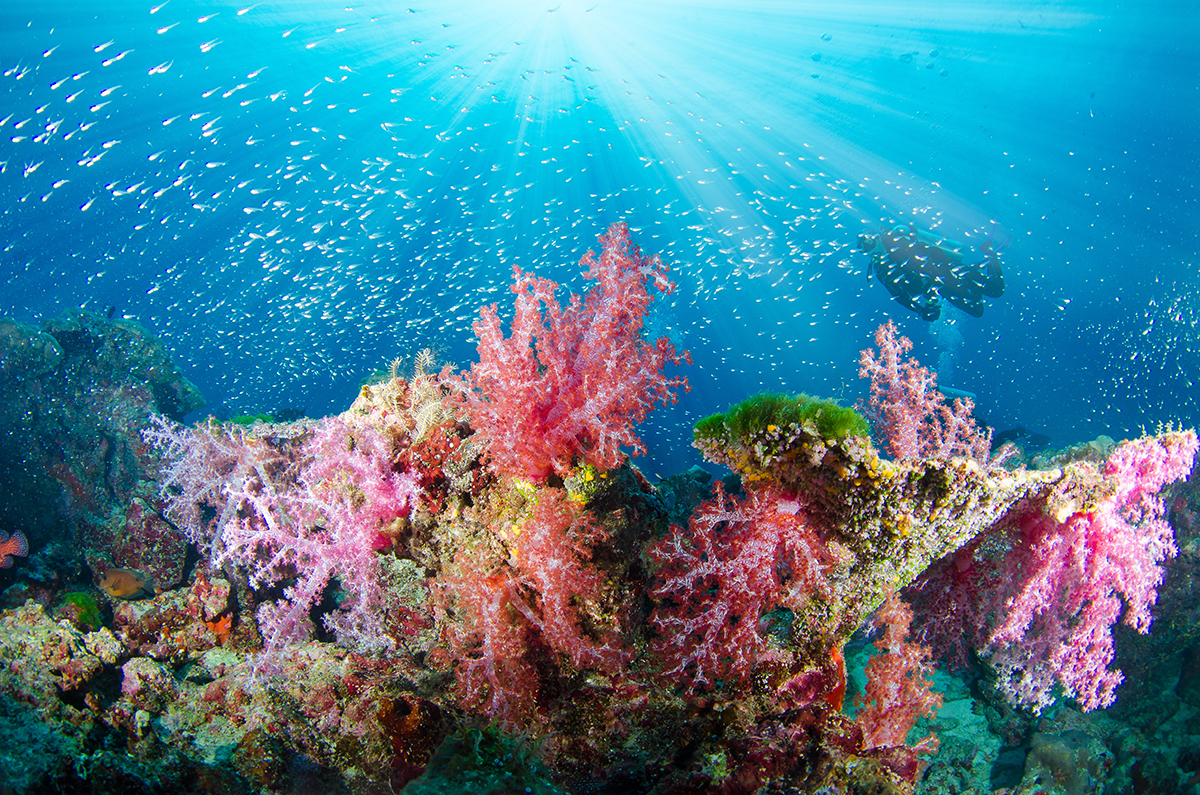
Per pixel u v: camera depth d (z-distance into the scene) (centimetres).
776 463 226
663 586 247
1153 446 256
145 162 3247
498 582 254
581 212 2011
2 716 250
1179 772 412
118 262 3195
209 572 489
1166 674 473
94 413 709
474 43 3497
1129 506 264
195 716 321
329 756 274
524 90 3794
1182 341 2344
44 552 556
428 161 4000
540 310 272
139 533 550
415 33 3359
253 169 3491
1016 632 262
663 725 229
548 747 226
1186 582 473
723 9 3384
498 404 262
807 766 223
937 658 297
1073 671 269
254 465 441
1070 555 252
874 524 227
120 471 695
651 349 271
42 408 681
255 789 268
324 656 320
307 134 3428
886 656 257
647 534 278
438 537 306
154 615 407
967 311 1028
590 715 232
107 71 3027
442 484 312
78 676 305
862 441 213
